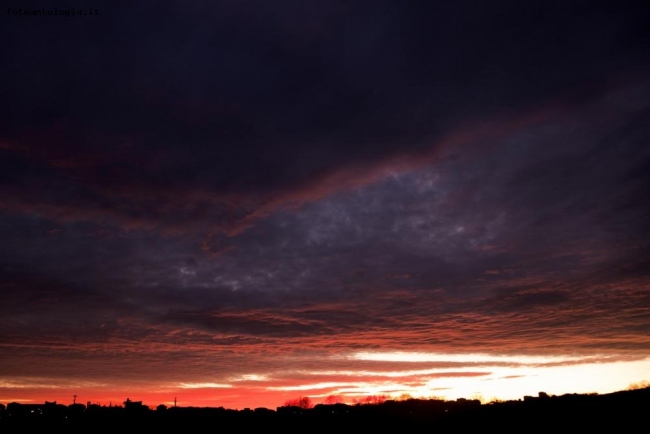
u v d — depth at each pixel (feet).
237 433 155.94
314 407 184.03
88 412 170.60
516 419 146.30
